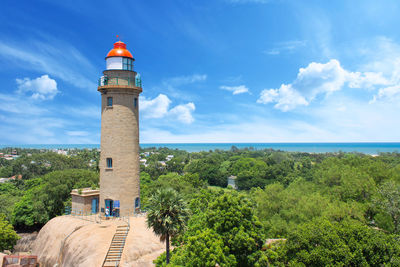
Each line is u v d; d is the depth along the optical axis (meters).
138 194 41.72
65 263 31.39
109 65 40.94
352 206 40.47
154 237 33.16
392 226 37.16
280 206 48.56
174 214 26.44
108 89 39.94
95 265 28.58
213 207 28.08
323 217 34.41
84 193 42.06
